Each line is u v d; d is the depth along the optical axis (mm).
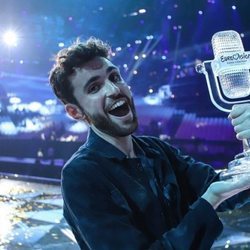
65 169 1444
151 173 1509
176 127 16281
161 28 19297
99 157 1454
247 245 3682
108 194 1393
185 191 1663
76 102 1490
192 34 18750
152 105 18516
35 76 19797
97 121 1452
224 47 1473
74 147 11211
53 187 7230
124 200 1397
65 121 16750
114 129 1438
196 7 17641
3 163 11508
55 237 4309
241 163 1368
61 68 1483
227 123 14961
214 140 12297
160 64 19641
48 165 10188
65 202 1442
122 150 1507
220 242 3777
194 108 17203
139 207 1418
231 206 1583
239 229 4043
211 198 1299
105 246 1310
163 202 1477
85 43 1505
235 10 16844
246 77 1458
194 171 1676
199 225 1266
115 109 1446
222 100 1471
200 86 17812
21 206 5746
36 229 4594
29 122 17234
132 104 1486
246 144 1408
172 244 1261
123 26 19797
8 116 17656
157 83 19594
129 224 1349
